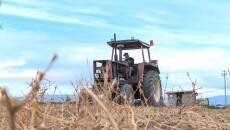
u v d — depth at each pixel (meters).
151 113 3.84
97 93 2.52
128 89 12.41
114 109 2.58
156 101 14.33
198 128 3.57
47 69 0.94
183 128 3.50
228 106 5.38
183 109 4.08
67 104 3.05
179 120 3.66
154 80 14.39
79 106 2.51
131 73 14.48
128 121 2.52
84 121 2.52
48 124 2.83
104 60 12.73
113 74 13.13
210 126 3.66
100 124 2.49
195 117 3.94
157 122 3.30
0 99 0.79
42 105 2.83
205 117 4.14
